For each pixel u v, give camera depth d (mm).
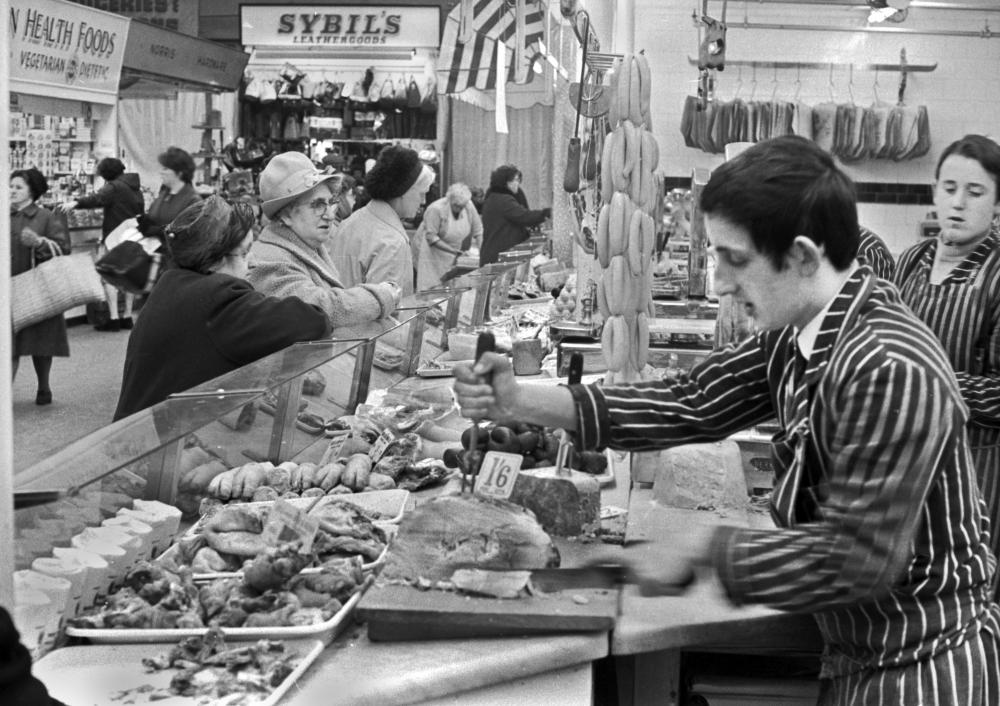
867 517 1812
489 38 6160
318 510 2773
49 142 11656
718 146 10805
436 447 3676
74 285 3473
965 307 3557
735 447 3189
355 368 3912
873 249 4516
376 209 5930
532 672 2158
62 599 2191
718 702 2814
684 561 1985
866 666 2055
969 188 3553
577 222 5625
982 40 11148
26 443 7633
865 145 10984
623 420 2307
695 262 6852
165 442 2199
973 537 2016
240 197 13461
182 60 12078
